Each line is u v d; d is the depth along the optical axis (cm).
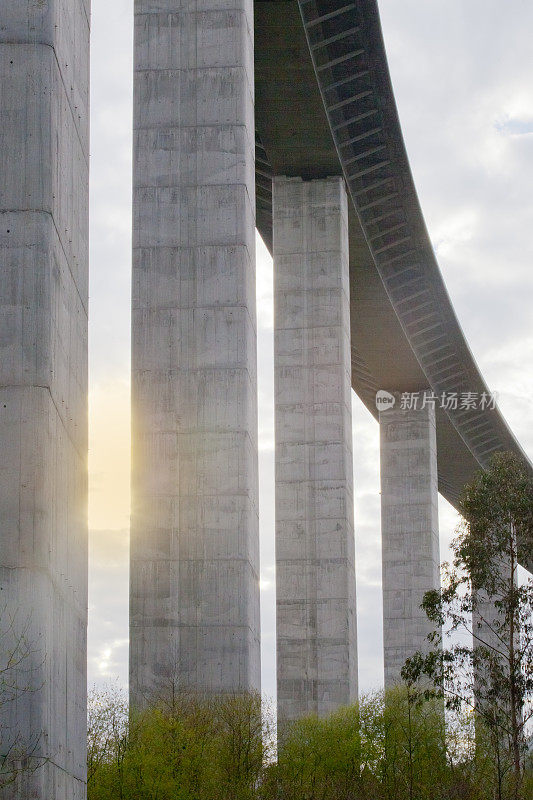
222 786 2600
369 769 3553
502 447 7300
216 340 3064
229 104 3181
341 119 4494
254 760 2761
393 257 5394
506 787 3422
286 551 4603
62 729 1530
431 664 3656
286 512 4631
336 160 4709
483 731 3609
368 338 6116
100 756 2488
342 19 4078
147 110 3200
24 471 1452
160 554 2991
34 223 1505
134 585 2991
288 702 4478
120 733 2547
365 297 5741
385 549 6488
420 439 6575
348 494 4656
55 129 1549
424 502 6494
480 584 3675
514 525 3703
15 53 1541
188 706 2792
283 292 4756
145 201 3152
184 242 3123
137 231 3141
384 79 4325
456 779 3416
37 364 1477
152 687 2927
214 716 2794
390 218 5172
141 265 3125
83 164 1748
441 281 5603
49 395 1480
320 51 4166
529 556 3734
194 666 2927
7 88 1534
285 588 4575
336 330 4691
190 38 3228
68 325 1616
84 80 1769
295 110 4425
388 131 4597
